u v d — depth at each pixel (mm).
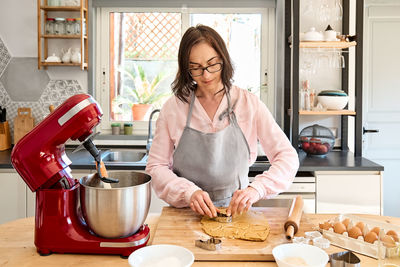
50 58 3201
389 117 3748
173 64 3475
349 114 2973
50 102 3354
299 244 1151
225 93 1688
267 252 1197
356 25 2932
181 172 1739
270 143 1729
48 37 3182
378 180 2672
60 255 1258
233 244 1261
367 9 3691
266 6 3385
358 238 1260
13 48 3318
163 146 1747
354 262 1075
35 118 3359
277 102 3402
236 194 1506
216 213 1453
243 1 3381
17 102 3352
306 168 2627
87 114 1244
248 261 1193
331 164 2688
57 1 3189
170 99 1753
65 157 1360
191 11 3420
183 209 1640
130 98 3508
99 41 3445
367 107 3740
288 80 3229
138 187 1240
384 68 3723
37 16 3152
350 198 2682
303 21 3252
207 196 1491
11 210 2713
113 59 3477
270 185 1610
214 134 1675
